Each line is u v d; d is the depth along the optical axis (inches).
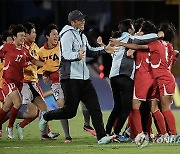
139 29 1043.3
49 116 1019.9
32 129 1277.1
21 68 1058.1
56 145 1021.2
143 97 1022.4
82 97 995.3
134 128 1048.8
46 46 1103.0
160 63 1024.9
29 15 2247.8
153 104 1046.4
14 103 1059.3
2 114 1086.4
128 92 1023.0
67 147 993.5
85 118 1158.3
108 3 2143.2
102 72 1884.8
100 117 997.2
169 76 1028.5
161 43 1027.9
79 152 939.3
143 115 1059.3
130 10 2170.3
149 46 1017.5
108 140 1005.2
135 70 1026.7
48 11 2247.8
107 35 2017.7
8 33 1113.4
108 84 1653.5
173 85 1031.0
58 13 2103.8
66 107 993.5
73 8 2116.1
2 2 2190.0
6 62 1050.7
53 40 1098.1
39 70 1122.0
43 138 1099.3
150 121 1068.5
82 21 987.9
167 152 936.9
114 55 1016.9
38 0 2244.1
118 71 1024.9
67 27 985.5
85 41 998.4
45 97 1498.5
